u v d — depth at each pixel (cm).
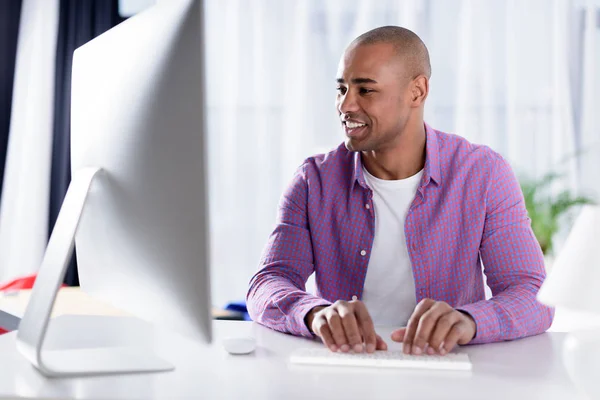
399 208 179
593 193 389
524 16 390
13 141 408
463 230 176
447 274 177
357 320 134
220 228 411
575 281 107
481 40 391
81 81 125
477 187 176
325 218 182
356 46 172
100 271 123
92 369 113
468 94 392
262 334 147
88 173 115
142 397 103
